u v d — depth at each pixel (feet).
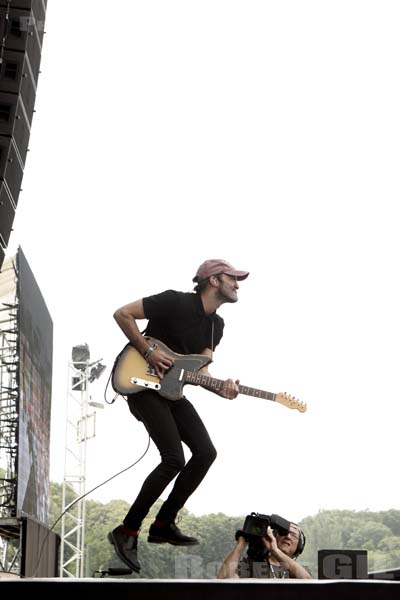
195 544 12.77
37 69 19.66
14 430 42.34
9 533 42.98
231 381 13.99
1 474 42.42
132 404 13.10
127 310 13.15
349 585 6.55
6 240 21.21
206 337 13.64
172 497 12.73
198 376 13.38
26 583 6.28
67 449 48.21
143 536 36.17
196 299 13.43
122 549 12.35
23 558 36.45
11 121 18.65
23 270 40.65
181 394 13.05
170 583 6.37
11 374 43.57
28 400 41.73
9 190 19.92
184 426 13.05
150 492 12.34
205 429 13.07
